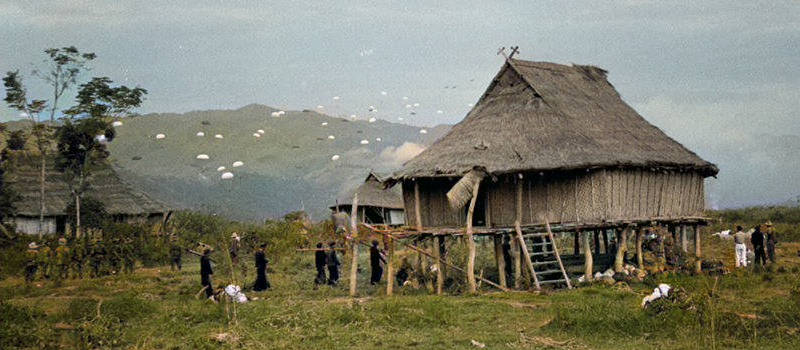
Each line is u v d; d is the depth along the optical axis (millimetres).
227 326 19828
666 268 28391
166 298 26625
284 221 50938
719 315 16922
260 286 28156
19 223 50250
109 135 53219
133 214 54125
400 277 29203
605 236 34375
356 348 16891
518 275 26828
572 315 18562
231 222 58938
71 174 52219
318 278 29516
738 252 29500
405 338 17719
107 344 17969
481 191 29391
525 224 27734
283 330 18766
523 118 30094
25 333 18797
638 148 29891
